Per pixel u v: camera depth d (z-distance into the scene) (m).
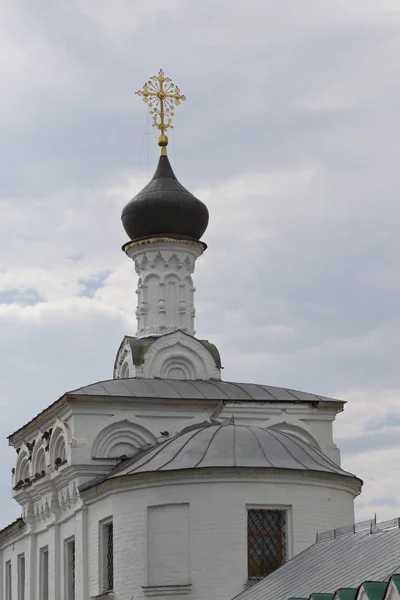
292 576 40.03
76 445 54.50
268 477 46.50
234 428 48.97
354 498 49.56
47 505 58.06
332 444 59.38
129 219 64.94
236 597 42.06
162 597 45.97
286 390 61.16
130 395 56.28
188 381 60.31
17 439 63.38
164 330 63.47
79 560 52.41
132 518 47.53
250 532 46.41
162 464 47.50
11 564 65.38
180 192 64.69
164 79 67.88
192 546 46.03
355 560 37.28
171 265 64.44
